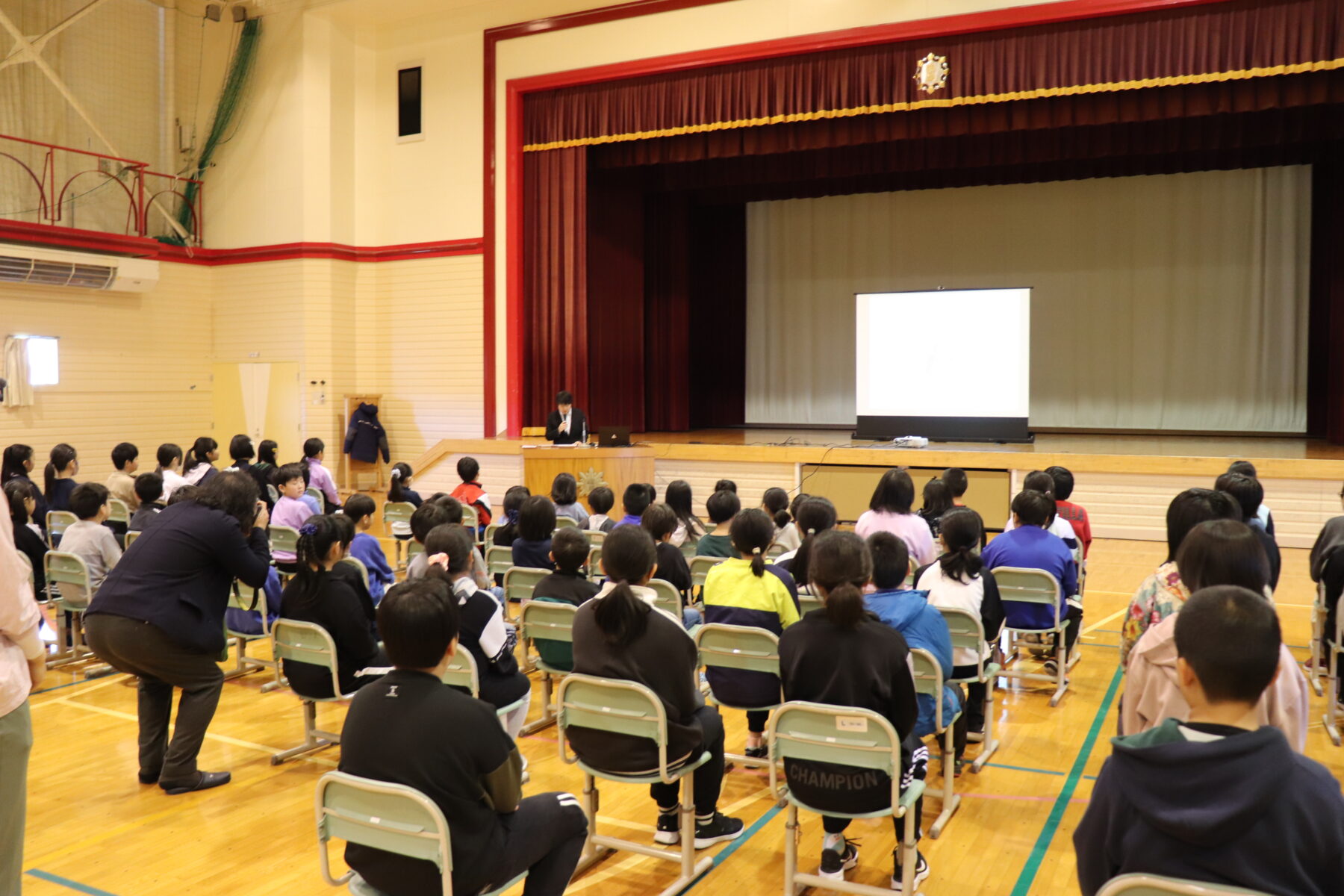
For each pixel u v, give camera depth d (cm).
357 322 1355
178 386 1348
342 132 1325
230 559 382
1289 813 142
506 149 1215
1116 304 1362
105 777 413
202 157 1364
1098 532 955
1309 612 658
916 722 324
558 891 252
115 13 1312
